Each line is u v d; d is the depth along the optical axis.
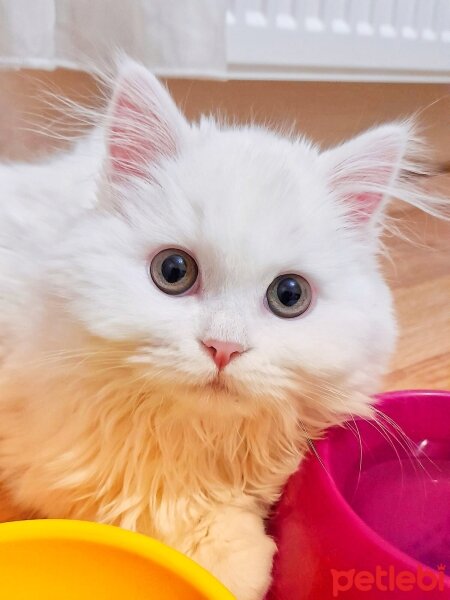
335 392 0.16
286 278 0.15
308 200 0.16
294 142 0.19
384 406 0.19
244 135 0.18
